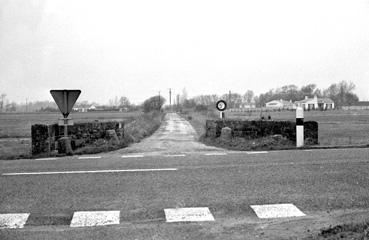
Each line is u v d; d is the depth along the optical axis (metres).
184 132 29.14
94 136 17.00
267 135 16.36
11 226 5.70
